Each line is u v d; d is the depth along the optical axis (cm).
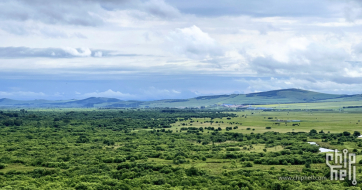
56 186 9138
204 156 14075
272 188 9188
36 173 11081
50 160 12975
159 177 10088
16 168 11938
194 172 10938
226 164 12719
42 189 8788
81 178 9975
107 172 11038
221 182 9706
